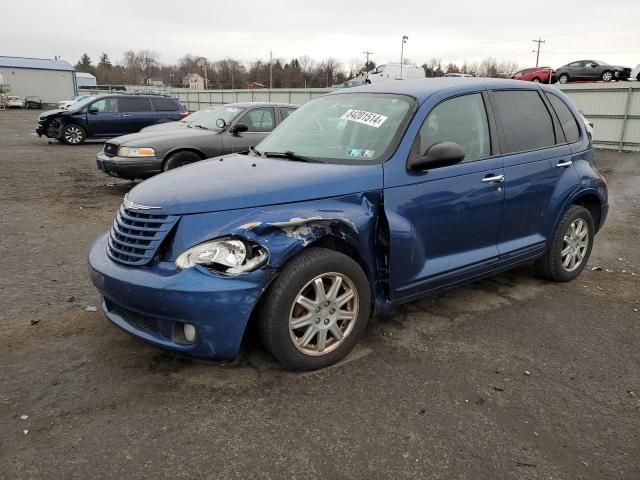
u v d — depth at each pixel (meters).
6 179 10.67
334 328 3.32
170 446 2.58
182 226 3.01
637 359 3.57
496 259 4.20
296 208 3.14
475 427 2.79
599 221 5.26
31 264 5.30
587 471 2.48
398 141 3.61
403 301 3.68
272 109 9.99
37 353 3.44
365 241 3.37
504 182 4.12
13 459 2.46
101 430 2.68
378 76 30.12
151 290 2.89
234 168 3.62
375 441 2.65
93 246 3.58
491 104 4.23
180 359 3.39
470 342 3.76
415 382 3.21
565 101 5.03
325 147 3.90
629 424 2.85
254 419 2.80
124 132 18.23
